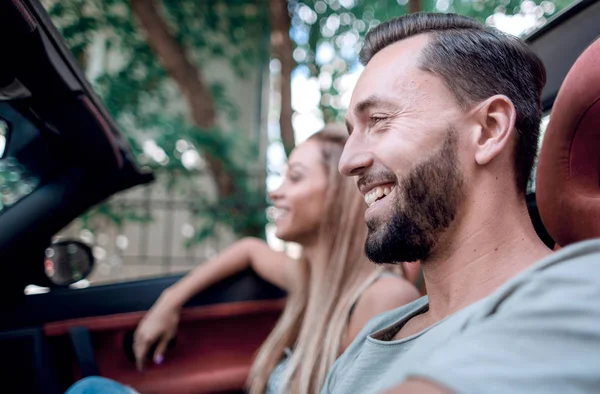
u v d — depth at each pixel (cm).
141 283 195
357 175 98
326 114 471
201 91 486
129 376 187
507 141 89
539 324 59
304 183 184
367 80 99
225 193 485
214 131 470
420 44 97
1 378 171
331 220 180
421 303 108
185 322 194
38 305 180
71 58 143
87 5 437
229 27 509
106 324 184
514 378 55
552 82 124
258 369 184
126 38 469
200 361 194
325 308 172
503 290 68
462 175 90
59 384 174
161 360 189
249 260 202
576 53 120
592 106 98
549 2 299
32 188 175
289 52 474
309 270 189
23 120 151
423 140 91
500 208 89
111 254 574
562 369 55
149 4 458
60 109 149
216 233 502
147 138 473
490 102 90
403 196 91
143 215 546
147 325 186
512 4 314
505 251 88
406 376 60
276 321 204
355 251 176
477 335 61
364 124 98
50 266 184
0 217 171
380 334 103
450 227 90
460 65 93
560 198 104
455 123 91
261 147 629
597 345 56
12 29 118
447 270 91
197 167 502
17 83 136
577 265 64
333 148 187
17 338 173
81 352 177
